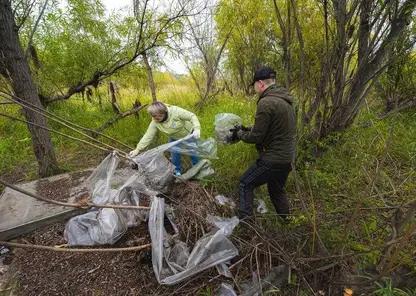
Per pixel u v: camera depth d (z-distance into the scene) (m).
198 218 2.38
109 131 4.75
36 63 4.88
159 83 7.11
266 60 5.55
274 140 2.07
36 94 3.14
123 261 2.12
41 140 3.31
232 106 5.25
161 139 4.27
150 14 4.16
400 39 2.77
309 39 3.15
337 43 2.72
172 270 1.81
